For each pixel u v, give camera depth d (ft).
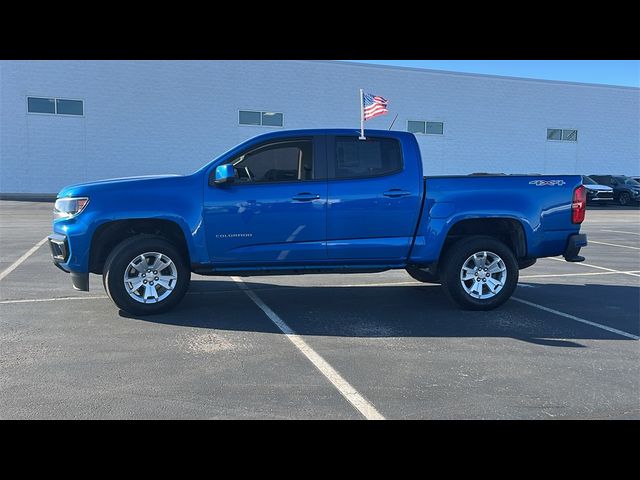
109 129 86.07
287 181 19.21
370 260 19.81
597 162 114.32
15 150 83.15
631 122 115.14
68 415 11.41
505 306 21.54
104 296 22.27
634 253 38.14
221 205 18.67
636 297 23.47
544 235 20.40
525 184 20.25
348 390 12.84
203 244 18.80
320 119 95.45
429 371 14.15
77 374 13.64
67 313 19.51
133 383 13.10
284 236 19.11
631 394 12.82
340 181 19.31
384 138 19.88
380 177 19.60
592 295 23.84
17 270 27.84
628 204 95.96
